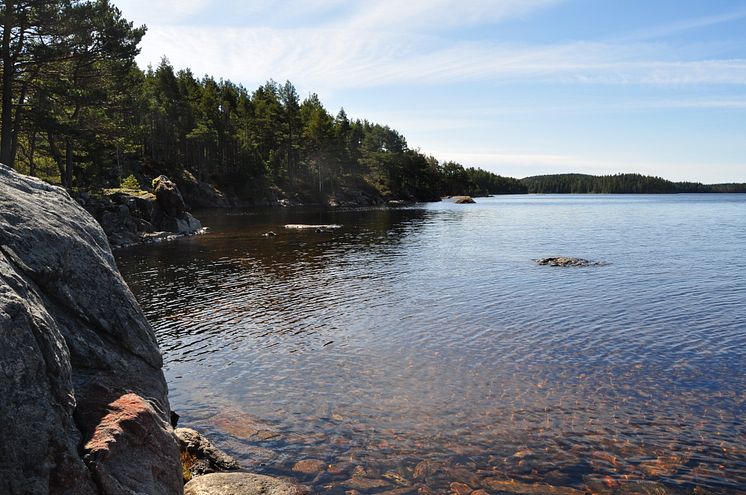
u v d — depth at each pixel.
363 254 40.50
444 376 14.87
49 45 40.47
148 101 94.50
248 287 27.66
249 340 18.42
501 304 23.56
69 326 8.11
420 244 47.41
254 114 136.75
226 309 22.89
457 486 9.45
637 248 44.41
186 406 13.02
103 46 43.81
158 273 31.59
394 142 183.12
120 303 9.26
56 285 8.14
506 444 10.98
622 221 80.44
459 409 12.71
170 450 7.53
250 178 122.19
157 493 6.73
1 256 6.97
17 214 8.09
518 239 52.28
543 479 9.66
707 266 33.97
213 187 113.50
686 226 69.69
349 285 28.23
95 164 62.12
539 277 30.39
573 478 9.70
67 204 9.98
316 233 57.34
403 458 10.45
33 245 7.95
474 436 11.34
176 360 16.38
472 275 31.25
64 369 6.53
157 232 52.06
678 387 13.92
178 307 23.25
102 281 9.09
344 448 10.88
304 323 20.59
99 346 8.45
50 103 39.72
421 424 11.95
